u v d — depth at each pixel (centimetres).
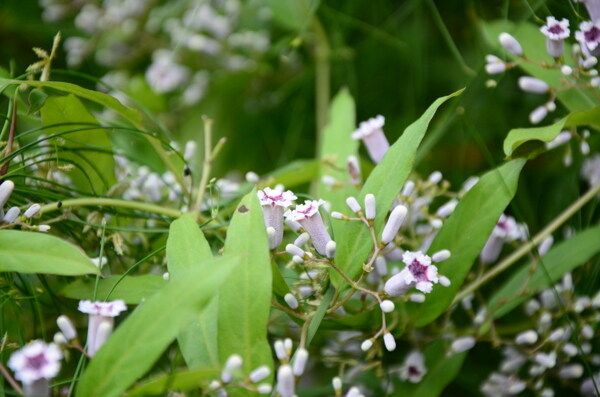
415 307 33
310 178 38
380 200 31
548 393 36
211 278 27
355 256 31
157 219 35
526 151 35
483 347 38
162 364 35
